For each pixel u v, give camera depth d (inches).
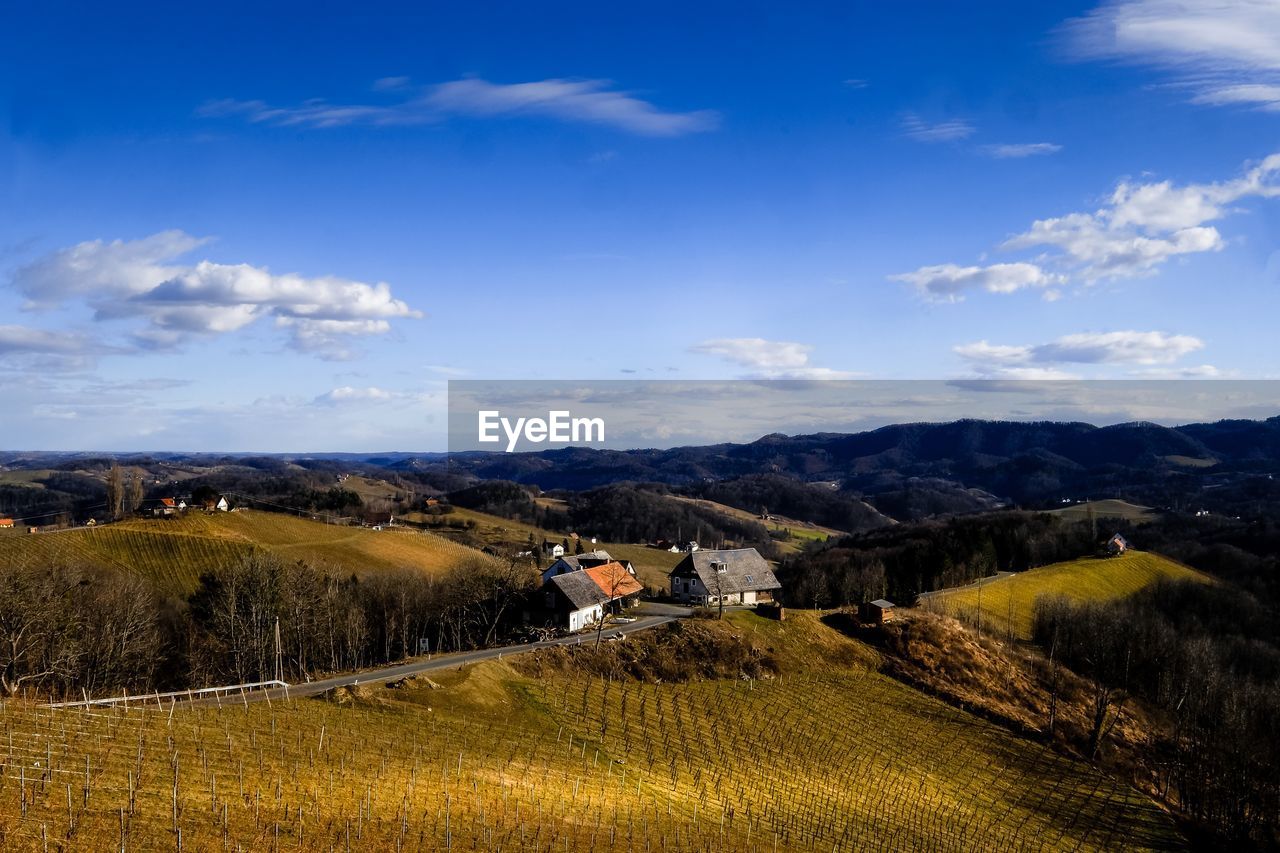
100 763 1940.2
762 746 3169.3
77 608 3868.1
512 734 2758.4
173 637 4495.6
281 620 4269.2
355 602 4845.0
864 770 3154.5
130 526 6456.7
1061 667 4926.2
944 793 3127.5
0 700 2380.7
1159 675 4820.4
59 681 3592.5
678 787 2620.6
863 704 3860.7
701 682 3759.8
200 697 2849.4
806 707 3693.4
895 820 2765.7
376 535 7347.4
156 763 1994.3
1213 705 4458.7
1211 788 3747.5
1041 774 3543.3
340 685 3048.7
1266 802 3587.6
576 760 2637.8
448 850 1804.9
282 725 2471.7
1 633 3393.2
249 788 1929.1
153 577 5516.7
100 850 1513.3
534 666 3538.4
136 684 3917.3
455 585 4980.3
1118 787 3597.4
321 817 1836.9
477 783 2247.8
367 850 1721.2
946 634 4753.9
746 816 2502.5
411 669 3307.1
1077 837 3051.2
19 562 5260.8
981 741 3718.0
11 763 1846.7
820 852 2367.1
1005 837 2871.6
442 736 2593.5
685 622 4340.6
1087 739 4045.3
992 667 4598.9
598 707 3233.3
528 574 5344.5
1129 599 6491.1
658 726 3159.5
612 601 4820.4
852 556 7278.5
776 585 5383.9
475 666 3304.6
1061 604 5546.3
